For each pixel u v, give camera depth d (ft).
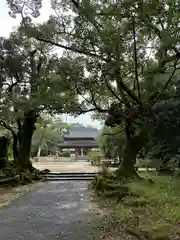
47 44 53.98
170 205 27.76
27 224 23.43
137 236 19.70
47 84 48.55
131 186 38.40
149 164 67.46
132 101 44.98
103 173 48.03
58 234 20.59
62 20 43.91
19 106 50.16
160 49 35.63
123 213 25.95
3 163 57.31
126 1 31.89
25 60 51.60
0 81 51.55
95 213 27.50
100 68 38.19
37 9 43.75
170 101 42.04
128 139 48.80
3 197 38.04
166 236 18.80
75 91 47.03
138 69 44.34
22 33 45.14
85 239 19.44
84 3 35.22
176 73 43.98
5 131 84.33
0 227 22.52
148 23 34.76
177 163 42.75
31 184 53.93
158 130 43.09
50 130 135.44
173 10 30.99
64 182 57.36
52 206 31.40
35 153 145.59
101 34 35.35
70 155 145.18
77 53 43.91
